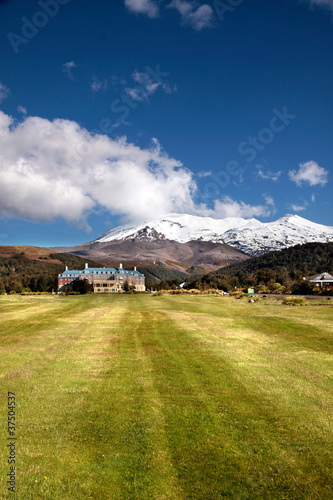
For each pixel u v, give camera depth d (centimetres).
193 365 1260
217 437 729
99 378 1125
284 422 789
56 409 878
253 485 579
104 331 2016
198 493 562
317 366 1210
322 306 3041
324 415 820
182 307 3419
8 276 14412
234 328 2025
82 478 602
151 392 993
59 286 13812
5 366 1265
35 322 2378
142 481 592
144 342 1695
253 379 1085
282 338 1695
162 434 745
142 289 15162
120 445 704
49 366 1268
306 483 582
